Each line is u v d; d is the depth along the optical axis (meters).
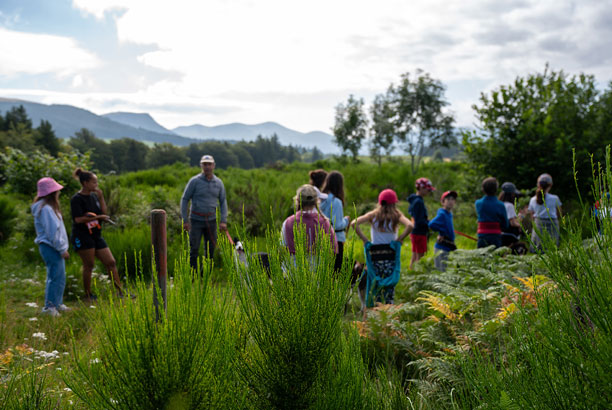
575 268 1.37
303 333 1.65
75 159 13.18
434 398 2.54
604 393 1.27
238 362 1.70
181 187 15.77
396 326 3.50
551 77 11.74
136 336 1.51
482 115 12.00
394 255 4.91
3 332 3.84
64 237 5.17
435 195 15.67
